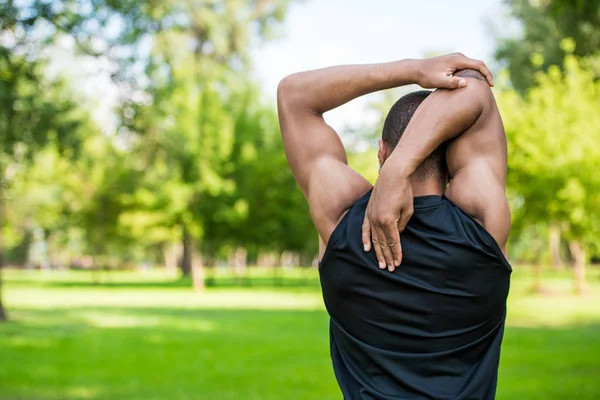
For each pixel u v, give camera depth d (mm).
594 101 22922
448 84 1394
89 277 55594
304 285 39281
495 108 1445
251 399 7480
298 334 14320
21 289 35094
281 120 1530
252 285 39312
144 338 13617
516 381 8266
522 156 22031
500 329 1416
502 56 29062
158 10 13133
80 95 16500
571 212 21453
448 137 1372
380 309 1376
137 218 33875
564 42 22859
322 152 1511
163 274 64875
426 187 1430
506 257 1418
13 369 9789
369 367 1408
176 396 7715
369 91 1502
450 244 1334
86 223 40844
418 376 1365
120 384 8562
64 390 8164
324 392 7902
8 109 12688
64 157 15320
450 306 1341
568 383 8094
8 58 11156
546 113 22141
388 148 1518
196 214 33562
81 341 13148
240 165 34875
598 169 21234
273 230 35531
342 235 1405
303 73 1534
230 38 26922
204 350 11773
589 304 21281
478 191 1386
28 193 42906
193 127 32125
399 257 1342
